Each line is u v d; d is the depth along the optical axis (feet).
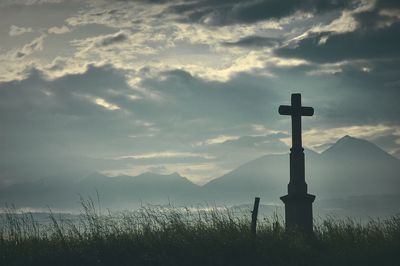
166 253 44.70
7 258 44.06
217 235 46.50
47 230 47.44
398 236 47.96
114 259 44.14
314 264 43.80
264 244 45.96
